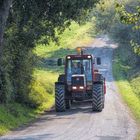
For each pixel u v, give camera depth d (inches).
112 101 2327.8
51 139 1120.8
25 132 1275.8
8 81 1715.1
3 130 1299.2
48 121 1553.9
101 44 6924.2
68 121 1528.1
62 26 1829.5
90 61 1929.1
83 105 2044.8
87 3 1706.4
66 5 1670.8
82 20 1847.9
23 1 1610.5
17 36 1763.0
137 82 3649.1
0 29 1192.8
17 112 1620.3
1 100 1669.5
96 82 1867.6
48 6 1669.5
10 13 1638.8
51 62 4763.8
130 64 5142.7
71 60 1937.7
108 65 5064.0
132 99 2516.0
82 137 1164.5
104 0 1824.6
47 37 1881.2
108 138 1157.1
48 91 2549.2
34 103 1972.2
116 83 3641.7
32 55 2055.9
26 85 2043.6
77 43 6973.4
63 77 1952.5
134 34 4990.2
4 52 1712.6
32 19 1699.1
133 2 4953.3
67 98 1899.6
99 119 1572.3
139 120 1589.6
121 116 1676.9
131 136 1207.6
